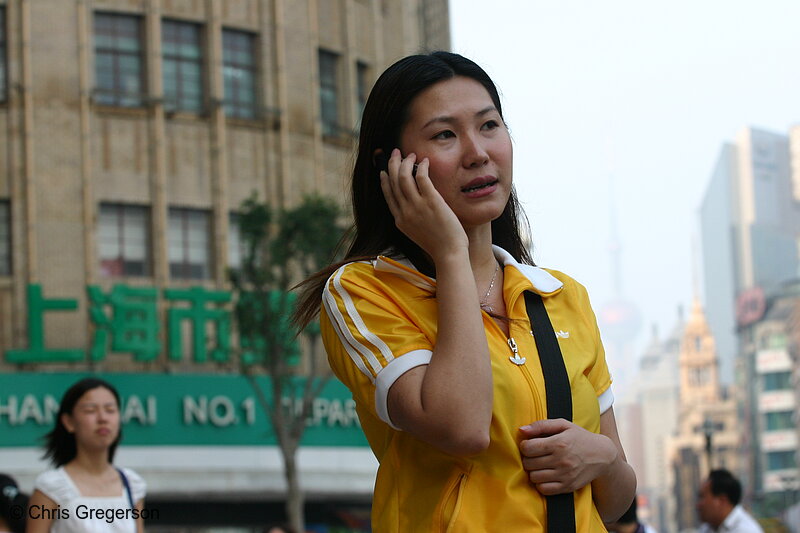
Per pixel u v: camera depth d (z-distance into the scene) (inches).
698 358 6378.0
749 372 5128.0
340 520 1231.5
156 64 1164.5
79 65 1136.2
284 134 1218.6
